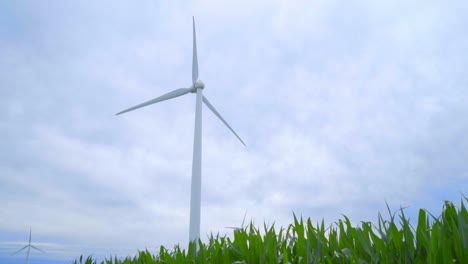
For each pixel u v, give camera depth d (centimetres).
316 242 372
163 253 554
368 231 364
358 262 295
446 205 345
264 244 393
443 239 278
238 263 394
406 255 307
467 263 277
